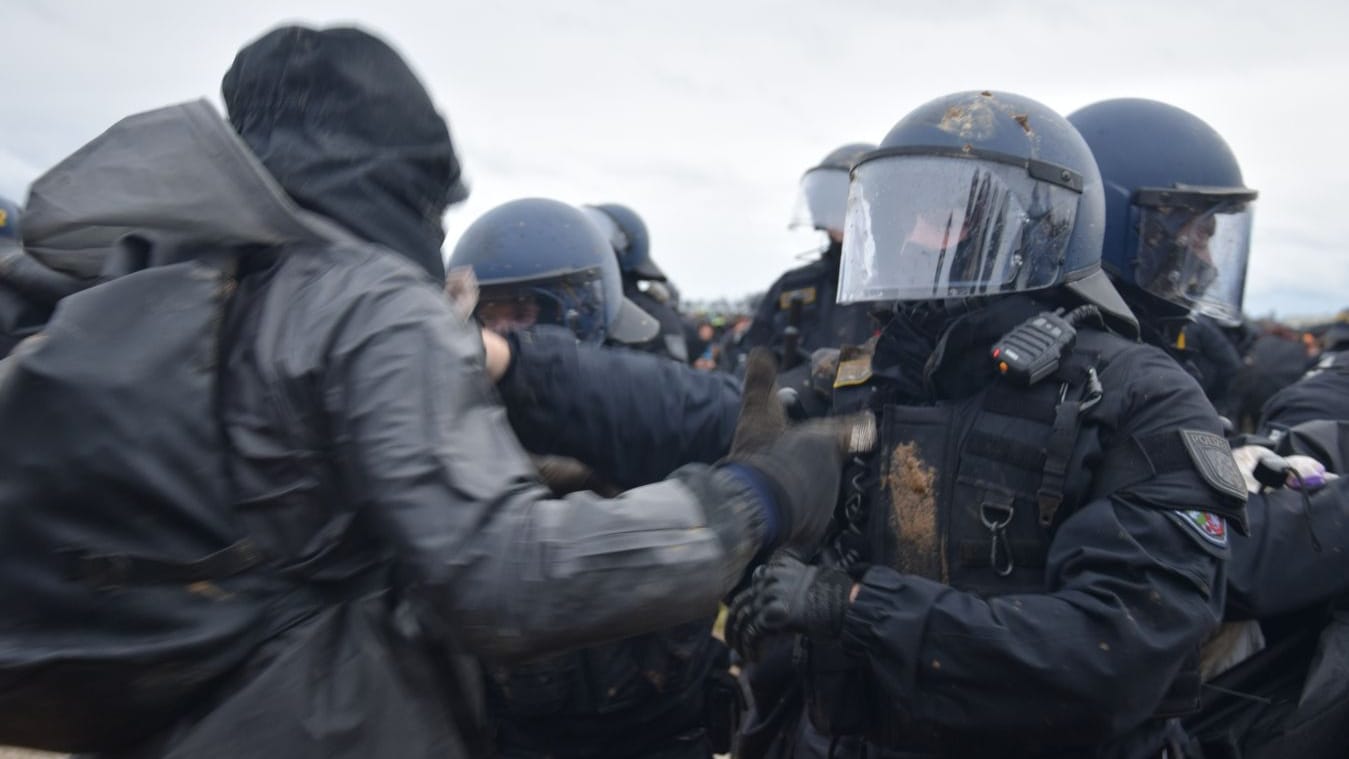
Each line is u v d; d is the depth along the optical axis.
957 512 1.91
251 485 1.09
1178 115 2.75
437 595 1.03
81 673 1.02
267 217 1.14
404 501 1.03
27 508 1.00
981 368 1.98
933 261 1.99
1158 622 1.67
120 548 1.03
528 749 2.43
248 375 1.10
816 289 5.34
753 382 1.26
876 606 1.77
